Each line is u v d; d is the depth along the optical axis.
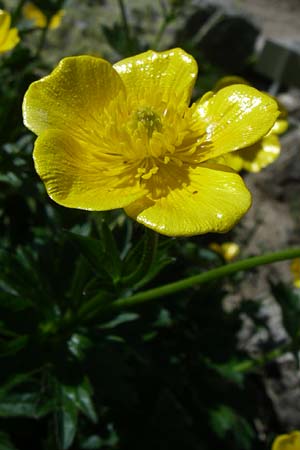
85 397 0.08
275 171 0.19
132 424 0.11
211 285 0.12
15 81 0.11
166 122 0.07
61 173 0.06
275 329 0.15
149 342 0.11
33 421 0.11
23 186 0.09
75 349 0.09
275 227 0.18
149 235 0.07
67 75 0.07
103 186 0.06
